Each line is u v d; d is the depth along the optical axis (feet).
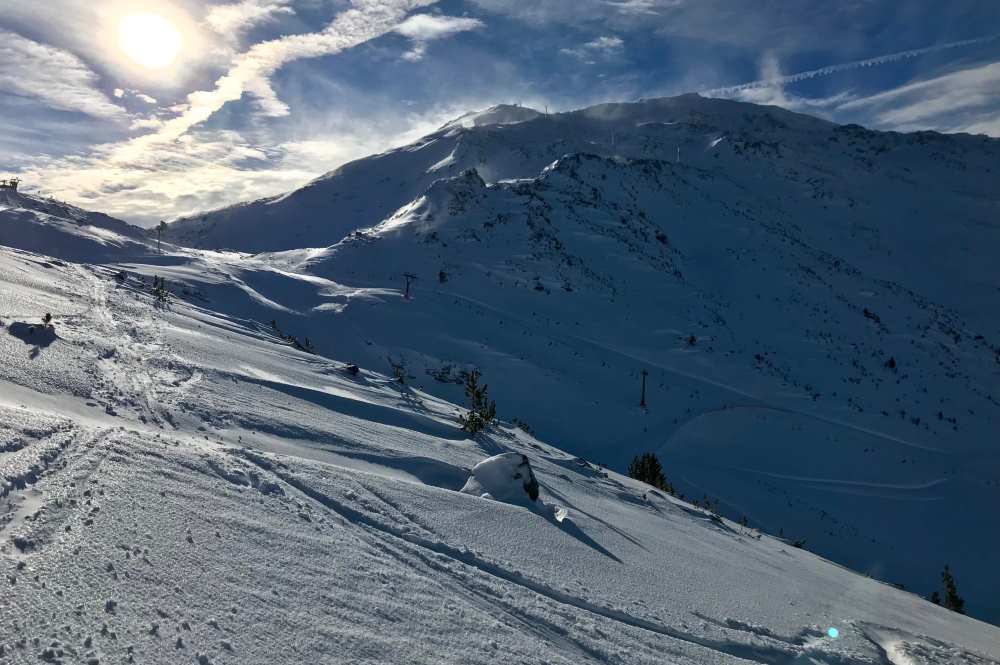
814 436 230.68
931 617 44.73
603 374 251.19
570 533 38.09
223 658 14.21
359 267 353.10
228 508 23.22
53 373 40.81
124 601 15.26
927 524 179.63
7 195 269.64
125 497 21.49
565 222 485.15
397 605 19.69
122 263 214.90
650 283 410.93
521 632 20.99
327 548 22.50
